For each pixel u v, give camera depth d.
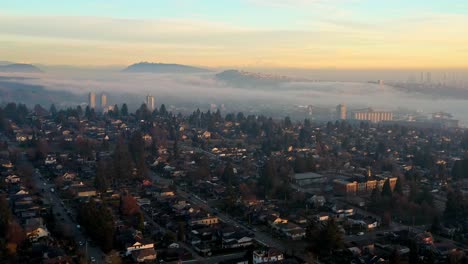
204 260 129.88
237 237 140.38
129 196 168.62
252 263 128.38
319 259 131.12
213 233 146.50
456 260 129.50
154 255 128.62
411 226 162.50
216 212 172.88
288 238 147.75
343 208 175.75
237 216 168.75
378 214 175.50
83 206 152.88
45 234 138.50
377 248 141.12
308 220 164.00
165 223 156.88
